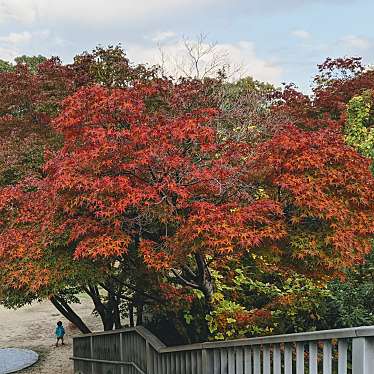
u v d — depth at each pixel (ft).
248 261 24.06
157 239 19.02
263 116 28.63
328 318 22.75
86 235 18.03
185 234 15.94
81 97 19.54
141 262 20.94
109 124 18.67
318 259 16.15
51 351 43.86
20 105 32.17
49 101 30.30
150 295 23.73
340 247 15.55
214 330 20.52
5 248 19.95
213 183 17.28
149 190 16.62
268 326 21.50
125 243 17.35
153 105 24.11
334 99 40.73
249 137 23.48
